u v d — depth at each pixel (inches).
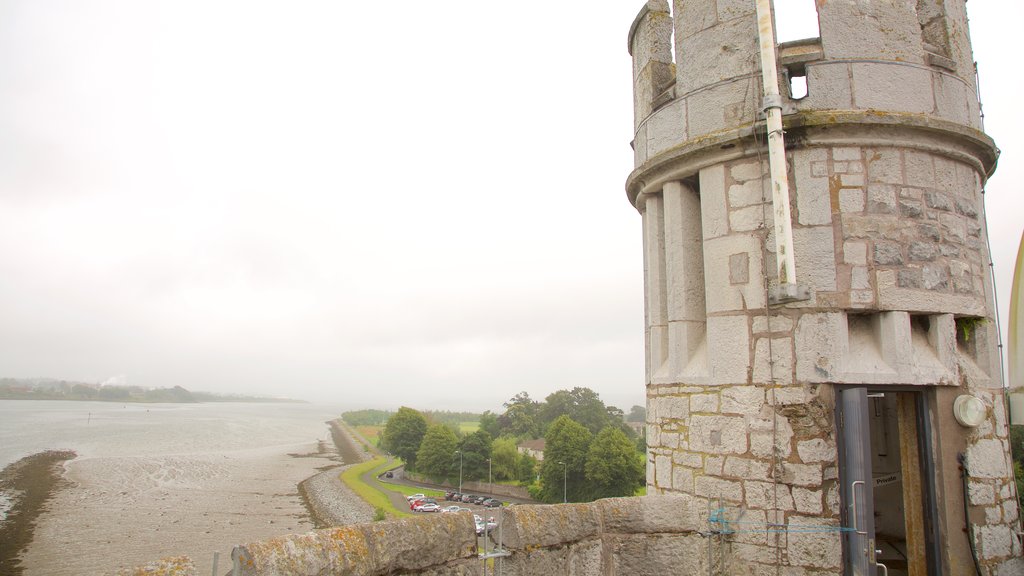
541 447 3855.8
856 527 227.1
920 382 244.8
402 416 3865.7
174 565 138.0
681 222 295.3
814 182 257.0
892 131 256.7
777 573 240.4
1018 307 258.1
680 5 304.5
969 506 245.4
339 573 159.6
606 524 237.8
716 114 280.2
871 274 249.4
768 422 250.7
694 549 247.6
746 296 262.4
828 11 267.0
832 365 244.7
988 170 302.0
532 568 210.8
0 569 1483.8
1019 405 256.7
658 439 297.7
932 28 289.6
